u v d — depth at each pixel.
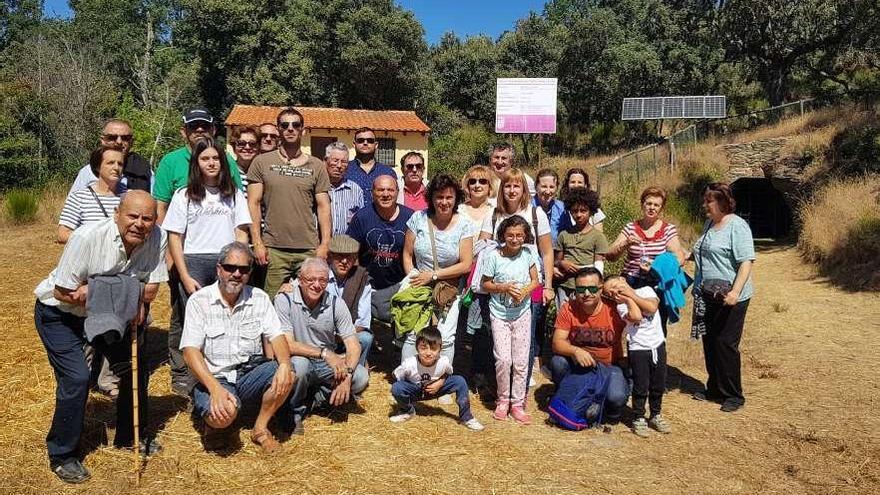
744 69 31.97
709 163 19.25
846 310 9.71
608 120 36.00
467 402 5.11
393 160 26.91
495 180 6.47
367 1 34.12
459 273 5.56
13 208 14.70
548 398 5.96
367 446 4.67
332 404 4.98
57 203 16.14
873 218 12.30
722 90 32.47
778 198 21.66
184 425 4.84
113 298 3.82
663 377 5.23
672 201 17.27
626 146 34.16
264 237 5.64
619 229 11.80
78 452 4.12
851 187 14.03
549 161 31.59
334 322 5.06
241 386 4.43
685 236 15.48
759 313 9.77
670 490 4.27
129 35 44.03
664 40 32.81
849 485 4.42
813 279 11.91
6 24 44.41
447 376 5.10
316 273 4.78
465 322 6.09
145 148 20.62
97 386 5.37
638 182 18.72
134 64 36.31
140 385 4.32
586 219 6.28
